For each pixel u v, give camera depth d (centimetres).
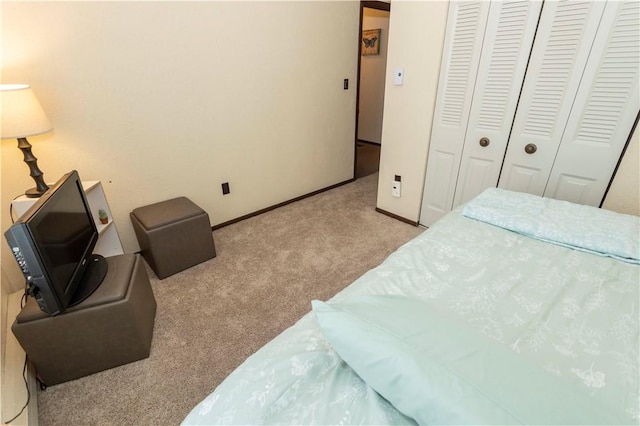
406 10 217
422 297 97
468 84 204
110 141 198
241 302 184
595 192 174
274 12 246
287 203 319
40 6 159
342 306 74
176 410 127
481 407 49
